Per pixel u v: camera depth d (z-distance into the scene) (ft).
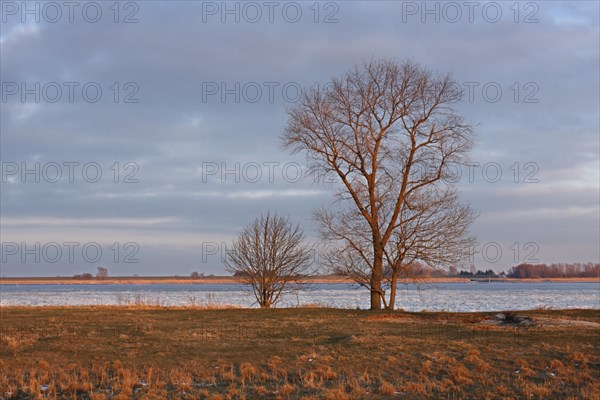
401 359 59.00
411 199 113.70
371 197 115.14
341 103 115.55
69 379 51.88
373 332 75.20
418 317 96.27
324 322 87.81
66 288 515.91
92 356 60.75
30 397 47.62
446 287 456.45
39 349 63.31
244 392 49.11
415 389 49.88
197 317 95.55
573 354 58.65
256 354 61.82
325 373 53.83
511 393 48.52
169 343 67.21
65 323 85.71
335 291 357.00
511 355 59.93
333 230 117.29
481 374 53.88
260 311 107.86
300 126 116.37
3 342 66.59
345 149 114.73
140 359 59.82
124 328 79.56
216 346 65.67
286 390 49.16
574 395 47.52
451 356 60.03
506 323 87.92
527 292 330.34
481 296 265.95
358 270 116.57
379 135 115.14
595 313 97.45
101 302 216.95
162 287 548.72
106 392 49.01
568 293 318.04
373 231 115.75
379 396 48.34
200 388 50.70
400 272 115.55
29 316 97.76
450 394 48.88
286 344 66.74
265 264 131.34
